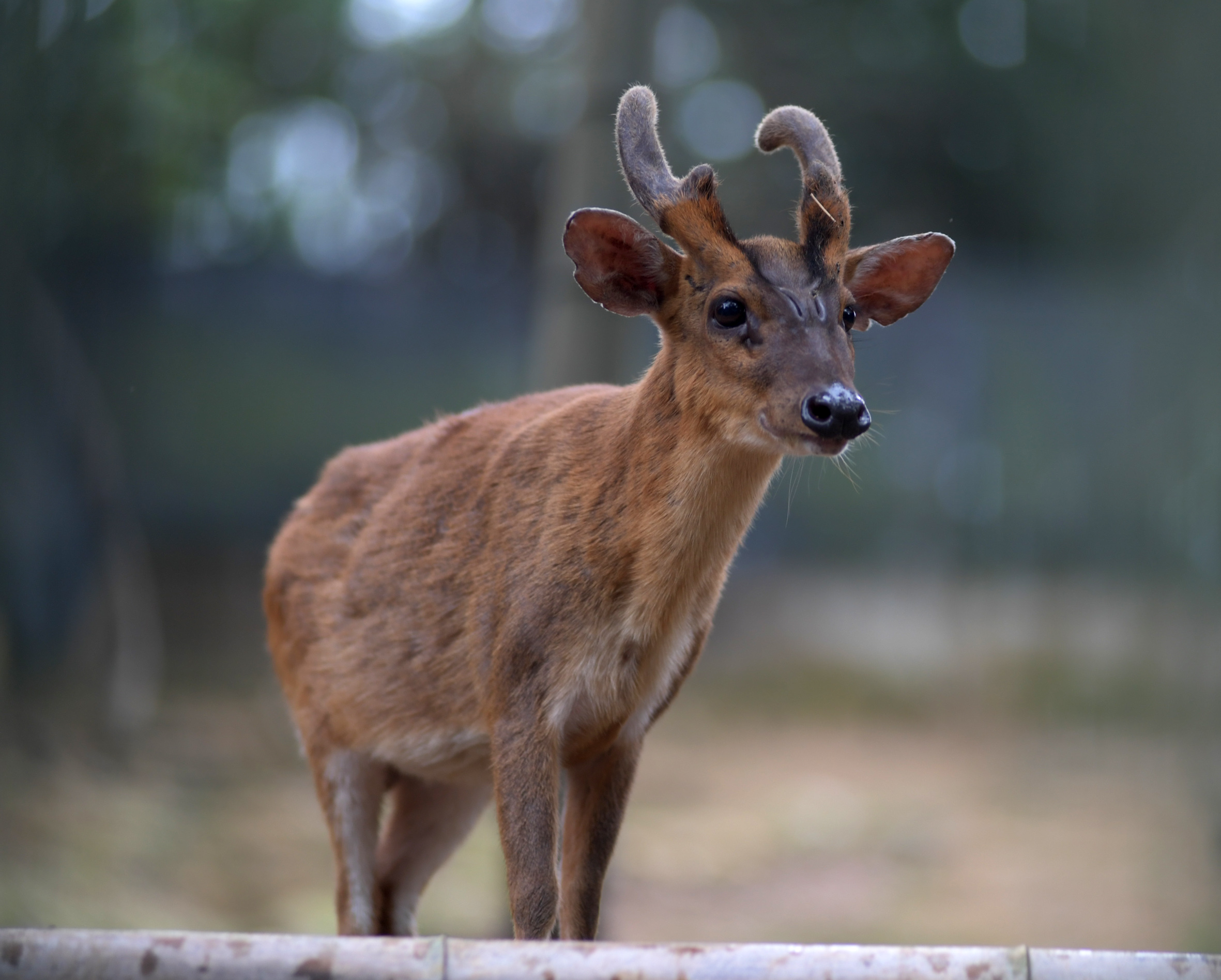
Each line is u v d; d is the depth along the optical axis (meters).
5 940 3.79
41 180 14.14
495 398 19.44
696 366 4.96
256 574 19.44
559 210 9.38
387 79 22.08
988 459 18.84
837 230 5.05
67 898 10.02
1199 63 15.86
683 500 4.95
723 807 14.38
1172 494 16.05
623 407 5.21
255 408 18.92
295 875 11.82
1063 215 19.16
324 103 21.45
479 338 19.47
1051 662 18.05
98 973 3.73
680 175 18.95
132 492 18.36
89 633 14.49
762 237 5.14
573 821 5.40
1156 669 16.17
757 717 18.28
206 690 17.05
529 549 5.07
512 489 5.28
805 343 4.80
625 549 4.93
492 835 13.24
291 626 6.09
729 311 4.90
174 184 16.14
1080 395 18.02
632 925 11.14
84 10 13.02
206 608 18.84
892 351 19.00
